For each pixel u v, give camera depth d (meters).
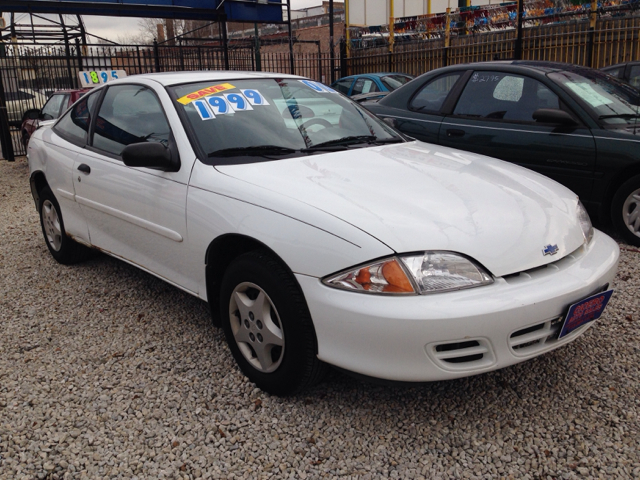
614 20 11.51
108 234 3.99
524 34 13.10
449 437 2.53
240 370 3.09
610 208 5.08
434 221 2.46
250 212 2.72
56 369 3.20
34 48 14.70
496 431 2.56
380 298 2.27
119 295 4.25
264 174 2.90
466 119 5.66
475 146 5.57
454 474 2.31
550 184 3.17
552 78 5.25
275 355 2.84
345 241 2.38
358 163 3.09
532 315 2.33
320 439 2.53
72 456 2.47
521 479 2.27
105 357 3.32
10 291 4.41
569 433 2.54
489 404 2.76
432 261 2.31
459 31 14.60
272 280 2.59
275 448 2.49
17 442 2.56
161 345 3.44
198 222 3.00
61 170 4.39
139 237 3.60
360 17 18.38
